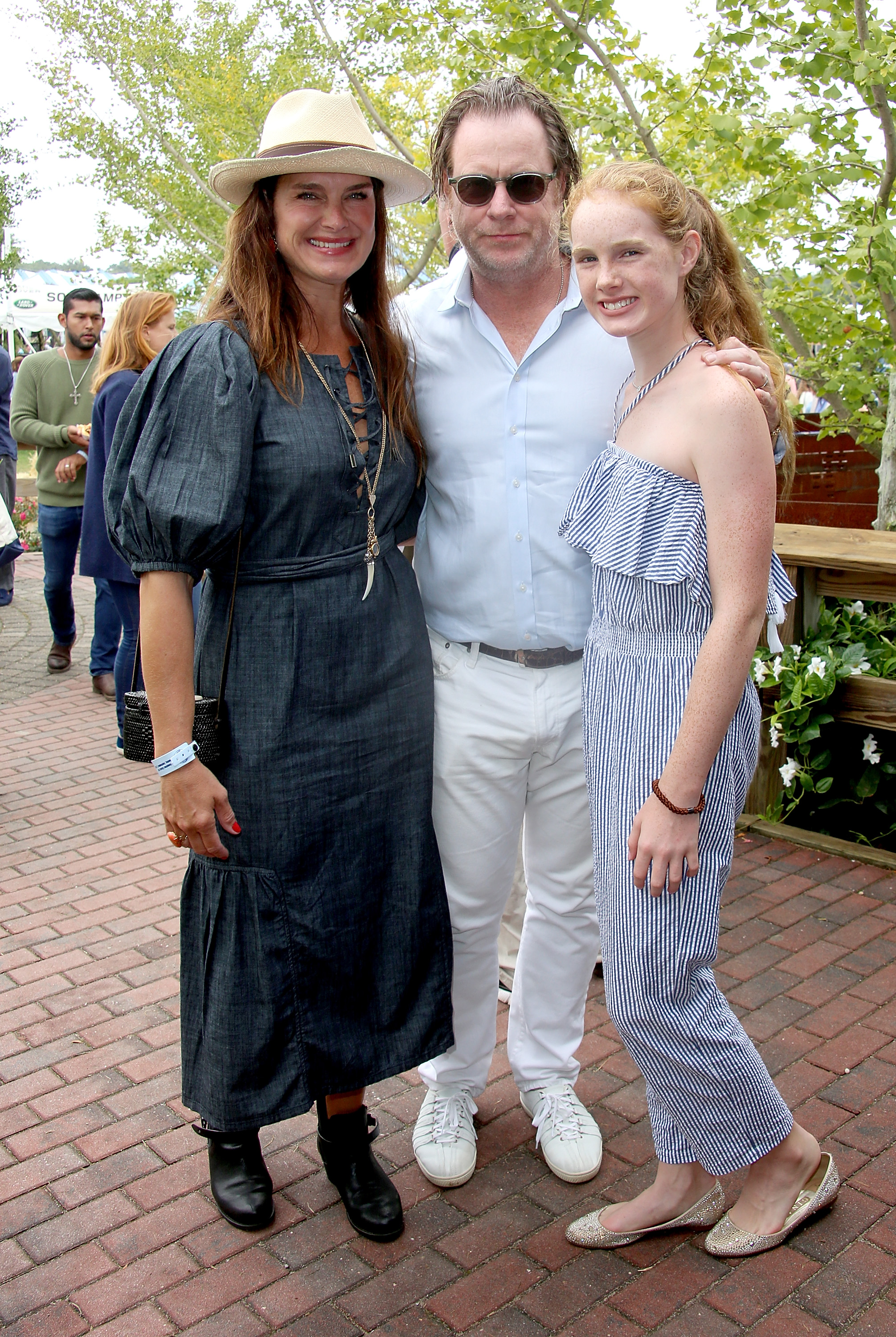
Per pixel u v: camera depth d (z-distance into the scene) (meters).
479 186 1.92
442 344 2.11
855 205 4.61
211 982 2.04
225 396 1.83
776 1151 2.08
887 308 4.84
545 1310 2.01
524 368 2.05
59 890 3.84
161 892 3.80
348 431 1.95
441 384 2.10
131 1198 2.34
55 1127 2.57
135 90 12.09
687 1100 2.00
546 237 1.98
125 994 3.14
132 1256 2.17
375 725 2.04
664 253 1.75
